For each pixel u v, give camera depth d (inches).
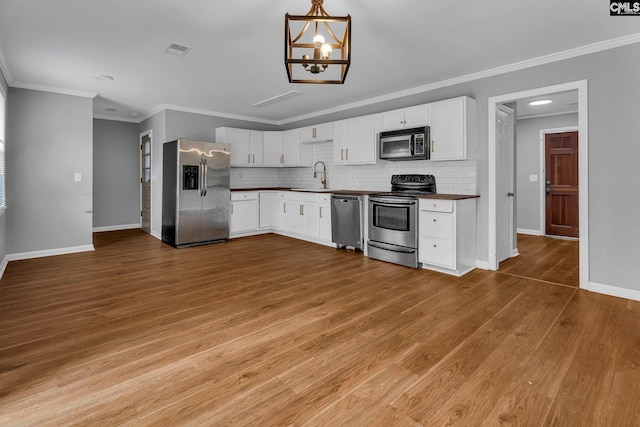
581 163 123.0
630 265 114.8
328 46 80.0
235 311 104.3
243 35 113.6
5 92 150.8
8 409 59.1
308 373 70.9
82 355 77.8
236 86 173.3
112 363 74.5
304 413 58.7
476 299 114.0
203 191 208.1
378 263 163.5
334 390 65.2
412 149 163.9
